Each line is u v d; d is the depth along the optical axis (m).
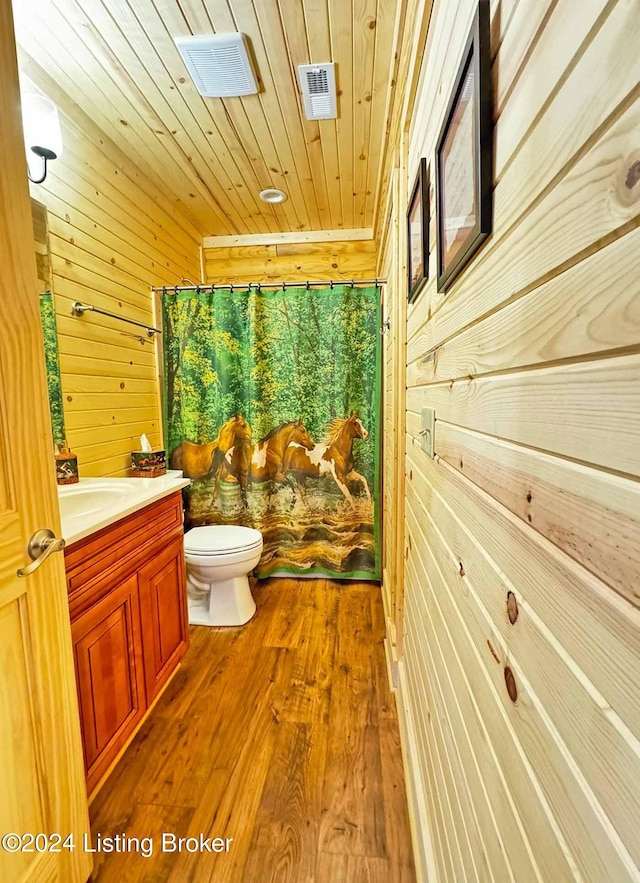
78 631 1.11
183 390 2.45
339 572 2.54
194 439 2.47
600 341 0.29
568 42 0.33
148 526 1.47
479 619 0.58
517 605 0.44
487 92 0.50
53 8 1.31
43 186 1.55
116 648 1.27
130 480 1.73
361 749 1.35
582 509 0.31
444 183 0.73
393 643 1.66
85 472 1.78
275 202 2.62
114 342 2.00
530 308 0.41
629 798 0.25
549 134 0.36
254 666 1.77
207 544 2.04
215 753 1.35
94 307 1.81
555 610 0.35
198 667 1.77
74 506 1.45
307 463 2.51
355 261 3.09
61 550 0.93
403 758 1.30
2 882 0.76
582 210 0.31
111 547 1.25
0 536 0.76
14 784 0.80
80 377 1.76
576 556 0.32
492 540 0.52
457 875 0.69
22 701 0.82
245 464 2.53
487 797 0.54
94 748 1.16
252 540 2.12
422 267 0.97
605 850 0.28
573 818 0.32
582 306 0.31
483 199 0.51
